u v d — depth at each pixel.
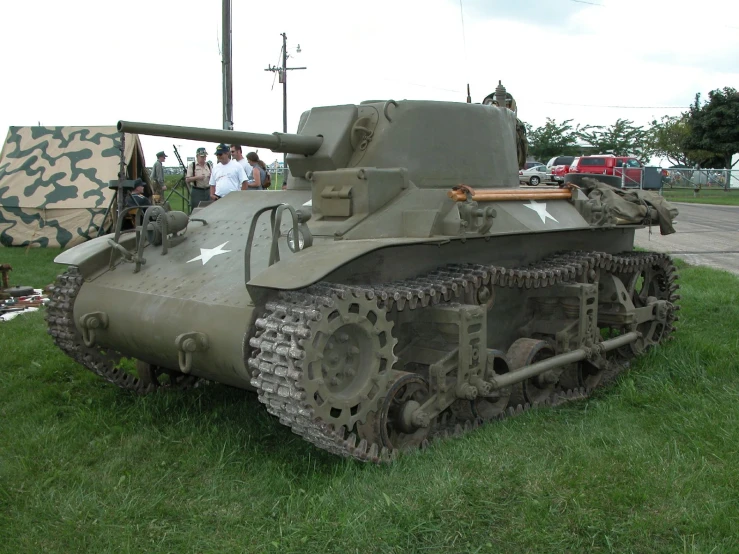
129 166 22.61
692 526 5.19
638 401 8.15
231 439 7.13
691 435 6.86
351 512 5.37
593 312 8.87
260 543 5.20
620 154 65.62
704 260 19.39
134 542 5.23
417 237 6.96
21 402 8.30
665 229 10.53
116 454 6.79
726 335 10.91
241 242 7.64
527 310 9.00
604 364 9.09
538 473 5.94
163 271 7.64
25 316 12.53
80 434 7.32
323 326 5.72
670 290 11.07
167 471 6.41
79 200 21.78
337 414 6.35
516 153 9.77
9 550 5.13
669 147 64.38
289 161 8.34
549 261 8.73
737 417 7.18
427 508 5.39
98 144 22.88
